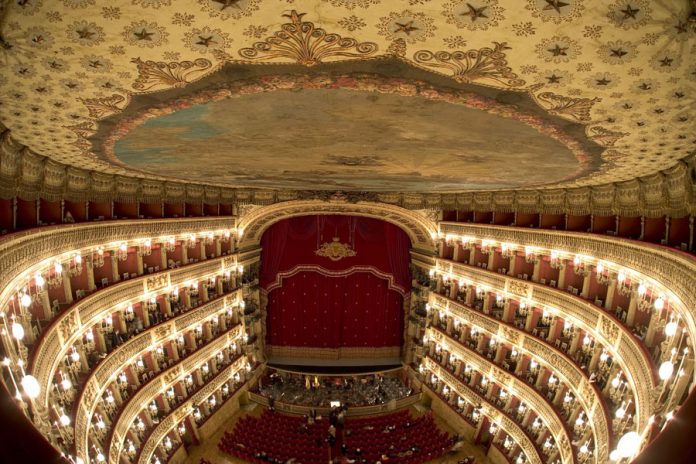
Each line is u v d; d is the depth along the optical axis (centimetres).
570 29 369
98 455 1259
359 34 397
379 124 693
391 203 2398
